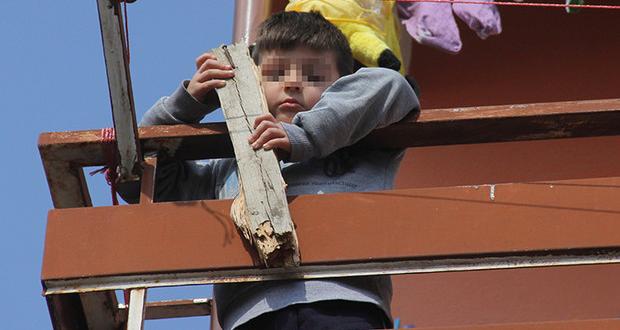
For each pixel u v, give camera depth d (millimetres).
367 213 9117
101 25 8867
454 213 9102
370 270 8922
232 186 9766
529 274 15242
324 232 9023
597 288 15062
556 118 9758
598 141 16188
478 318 15039
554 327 8500
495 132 9891
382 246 8984
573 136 9977
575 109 9727
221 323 9148
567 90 16922
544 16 17109
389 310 9188
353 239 9008
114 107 9227
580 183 9203
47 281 8977
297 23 10117
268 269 8914
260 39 10109
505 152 16281
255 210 8852
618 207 9094
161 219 9141
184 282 8914
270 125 9227
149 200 9430
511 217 9070
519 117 9734
